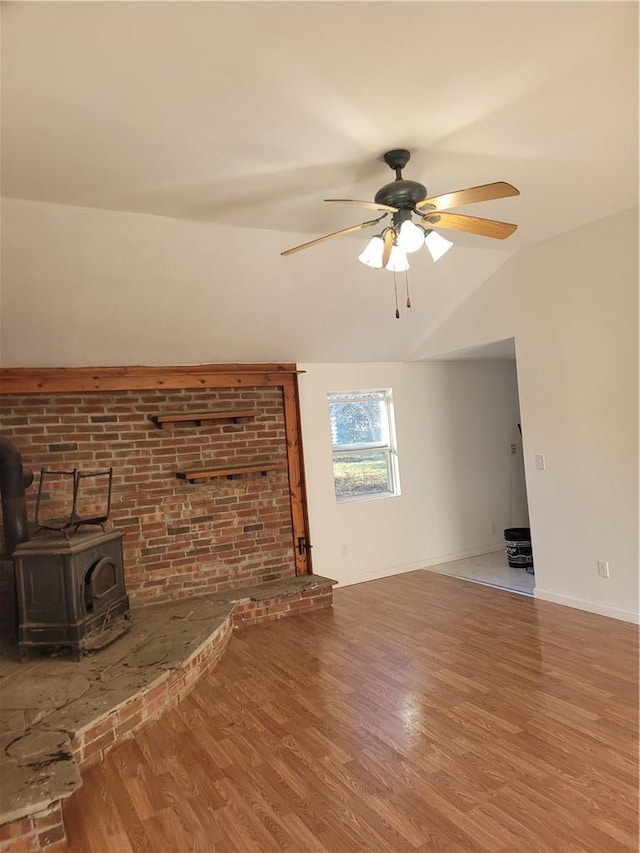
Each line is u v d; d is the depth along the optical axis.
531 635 3.90
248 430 5.10
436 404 6.09
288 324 4.72
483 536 6.33
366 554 5.63
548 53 2.05
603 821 2.09
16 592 3.44
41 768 2.30
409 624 4.31
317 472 5.43
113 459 4.52
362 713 3.02
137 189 2.92
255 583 5.05
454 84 2.21
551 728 2.73
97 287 3.69
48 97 2.10
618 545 4.01
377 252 2.69
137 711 2.95
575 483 4.27
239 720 3.04
